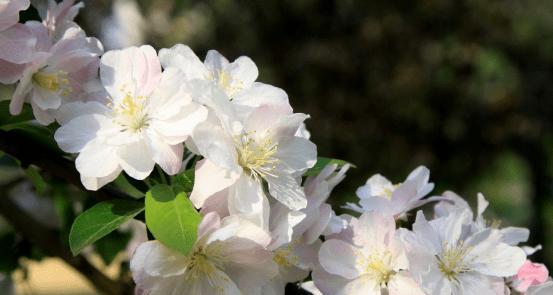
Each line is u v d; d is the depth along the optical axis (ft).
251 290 1.81
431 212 2.06
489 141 7.43
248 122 1.82
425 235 1.89
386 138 7.36
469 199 7.40
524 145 7.43
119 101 1.85
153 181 1.88
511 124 7.40
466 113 7.37
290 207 1.82
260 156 1.81
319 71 7.30
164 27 6.86
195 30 7.18
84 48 1.91
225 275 1.80
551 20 7.47
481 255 1.92
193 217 1.76
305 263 1.89
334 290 1.90
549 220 7.01
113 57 1.88
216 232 1.76
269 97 1.84
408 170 7.37
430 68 7.32
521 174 7.42
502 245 1.93
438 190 7.41
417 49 7.30
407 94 7.32
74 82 1.89
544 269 1.91
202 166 1.79
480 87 7.35
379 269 1.89
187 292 1.79
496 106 7.37
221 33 7.22
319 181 1.89
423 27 7.30
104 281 2.39
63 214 2.49
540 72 7.48
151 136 1.81
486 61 7.30
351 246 1.91
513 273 1.91
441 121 7.38
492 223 2.14
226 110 1.80
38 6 2.02
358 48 7.33
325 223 1.87
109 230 1.80
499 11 7.29
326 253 1.90
